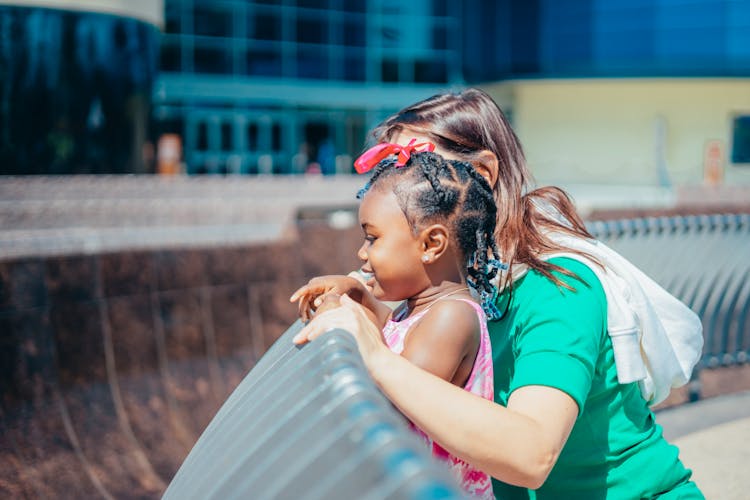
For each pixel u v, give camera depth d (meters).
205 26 35.34
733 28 39.09
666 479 1.82
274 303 7.04
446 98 1.90
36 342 5.33
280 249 7.07
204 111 35.62
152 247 6.21
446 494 0.83
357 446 0.94
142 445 5.58
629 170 37.75
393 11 39.62
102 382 5.74
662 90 40.88
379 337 1.38
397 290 1.55
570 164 42.75
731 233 4.82
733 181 37.97
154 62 21.50
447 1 41.09
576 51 41.97
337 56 38.28
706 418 4.17
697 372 4.80
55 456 5.07
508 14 42.94
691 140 40.62
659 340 1.79
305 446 1.03
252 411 1.32
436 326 1.45
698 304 4.82
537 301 1.65
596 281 1.68
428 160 1.53
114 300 5.94
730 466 3.41
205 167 35.47
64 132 19.50
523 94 44.84
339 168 37.22
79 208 6.39
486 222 1.58
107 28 19.98
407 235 1.50
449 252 1.54
